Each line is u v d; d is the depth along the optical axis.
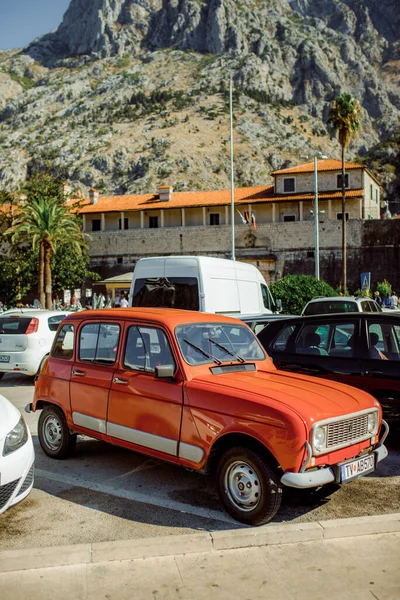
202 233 52.69
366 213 52.38
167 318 5.32
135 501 5.03
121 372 5.45
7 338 11.81
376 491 5.32
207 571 3.62
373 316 7.05
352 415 4.57
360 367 6.76
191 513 4.72
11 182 157.12
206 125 172.25
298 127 183.62
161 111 188.12
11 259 47.72
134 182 140.50
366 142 189.00
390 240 47.09
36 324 11.87
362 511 4.80
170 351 5.08
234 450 4.47
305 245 49.38
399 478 5.73
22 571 3.61
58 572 3.60
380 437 5.23
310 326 7.42
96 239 55.91
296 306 26.45
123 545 3.86
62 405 6.11
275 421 4.22
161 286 11.76
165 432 4.92
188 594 3.35
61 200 53.66
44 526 4.48
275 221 52.38
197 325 5.42
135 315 5.57
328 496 5.18
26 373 11.73
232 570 3.63
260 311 14.00
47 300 39.72
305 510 4.81
